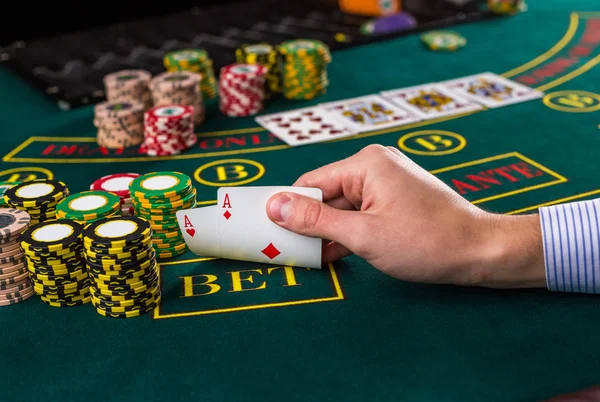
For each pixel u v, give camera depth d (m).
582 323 0.53
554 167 0.75
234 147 0.83
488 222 0.55
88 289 0.57
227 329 0.54
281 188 0.57
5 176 0.79
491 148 0.80
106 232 0.55
